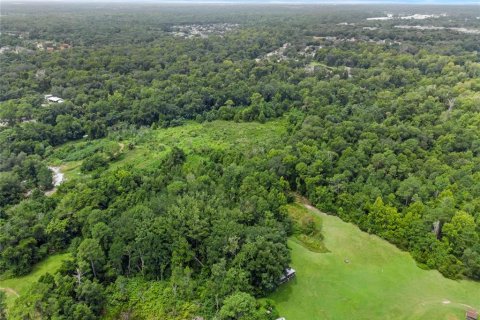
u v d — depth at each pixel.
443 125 95.31
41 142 105.88
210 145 105.12
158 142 110.19
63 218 67.88
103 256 57.72
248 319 48.06
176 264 57.38
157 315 53.09
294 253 64.88
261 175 77.38
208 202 67.06
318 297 56.06
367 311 53.94
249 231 60.12
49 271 61.12
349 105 119.19
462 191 70.38
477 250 59.38
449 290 57.47
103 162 96.44
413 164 80.31
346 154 84.44
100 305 53.31
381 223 69.19
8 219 70.88
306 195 81.69
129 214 63.59
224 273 53.97
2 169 90.31
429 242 62.88
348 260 63.81
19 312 48.03
